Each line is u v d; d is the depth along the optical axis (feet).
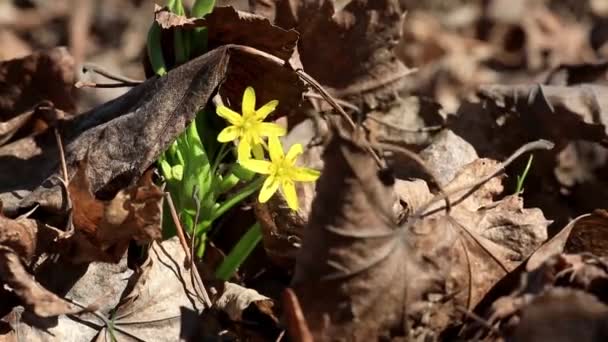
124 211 1.35
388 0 1.59
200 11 1.52
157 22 1.49
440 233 1.37
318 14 1.59
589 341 1.26
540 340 1.26
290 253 1.47
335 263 1.29
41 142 1.54
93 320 1.36
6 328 1.35
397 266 1.30
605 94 1.65
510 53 2.61
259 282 1.51
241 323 1.38
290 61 1.51
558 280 1.31
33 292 1.30
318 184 1.28
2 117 1.64
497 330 1.28
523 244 1.42
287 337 1.36
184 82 1.42
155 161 1.45
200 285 1.39
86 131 1.48
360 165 1.27
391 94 1.63
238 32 1.47
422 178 1.61
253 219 1.57
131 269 1.40
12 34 2.47
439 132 1.65
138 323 1.36
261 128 1.39
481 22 2.67
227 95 1.54
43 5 2.56
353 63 1.62
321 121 1.62
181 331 1.37
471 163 1.51
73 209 1.37
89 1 2.56
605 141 1.63
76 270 1.39
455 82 2.46
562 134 1.65
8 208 1.44
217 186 1.47
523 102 1.68
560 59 2.53
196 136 1.46
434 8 2.68
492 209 1.45
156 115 1.42
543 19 2.67
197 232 1.48
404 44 2.55
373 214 1.28
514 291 1.33
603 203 1.71
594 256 1.32
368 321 1.30
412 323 1.31
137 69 2.42
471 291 1.37
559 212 1.67
